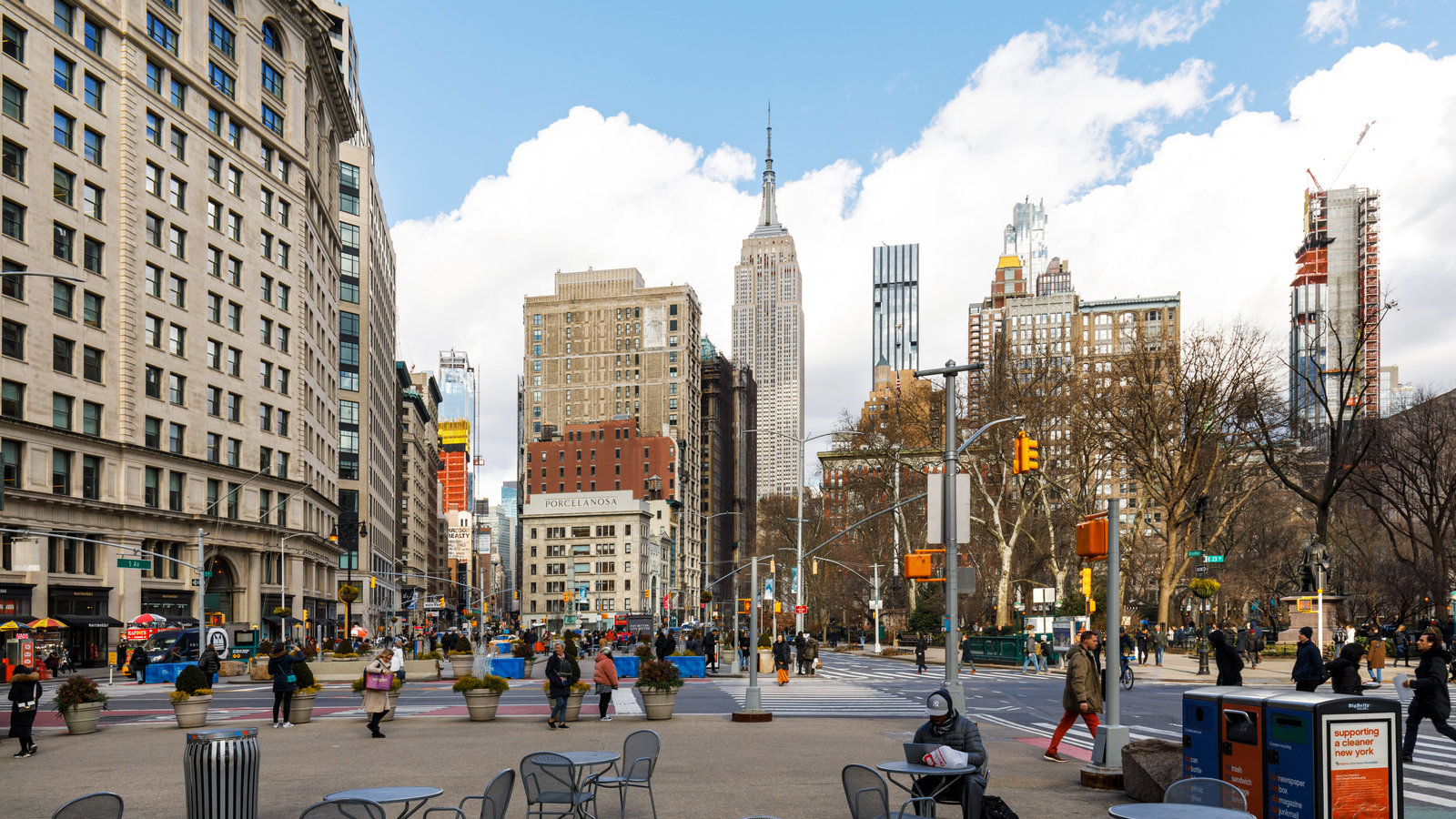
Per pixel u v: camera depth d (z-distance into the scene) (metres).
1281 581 86.88
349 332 103.19
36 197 51.06
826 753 18.19
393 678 25.72
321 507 80.88
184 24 61.94
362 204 105.50
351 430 102.44
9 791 14.90
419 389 175.38
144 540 57.25
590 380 194.38
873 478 80.19
